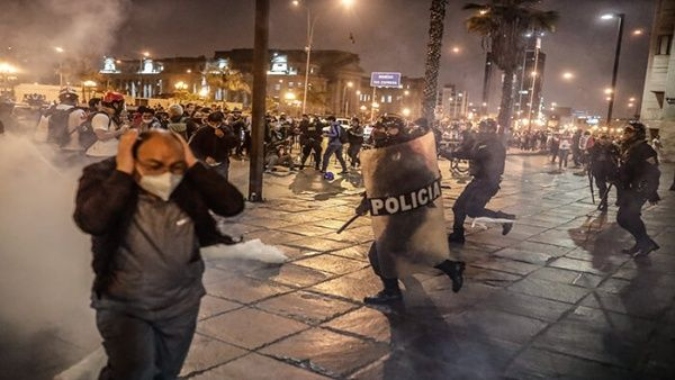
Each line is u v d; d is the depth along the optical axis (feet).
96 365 12.21
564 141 82.28
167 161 8.13
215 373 12.60
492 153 26.20
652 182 25.90
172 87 361.51
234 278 19.40
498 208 40.27
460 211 26.68
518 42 100.89
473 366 13.69
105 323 8.36
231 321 15.65
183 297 8.61
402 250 16.88
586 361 14.37
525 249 26.68
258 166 35.50
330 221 30.66
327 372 13.01
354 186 47.16
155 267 8.27
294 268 21.08
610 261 25.12
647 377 13.61
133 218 8.23
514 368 13.69
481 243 27.48
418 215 16.76
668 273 23.39
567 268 23.54
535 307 18.30
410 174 16.62
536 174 72.18
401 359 13.88
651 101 150.00
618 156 42.65
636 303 19.24
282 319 16.02
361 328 15.72
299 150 82.99
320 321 16.06
